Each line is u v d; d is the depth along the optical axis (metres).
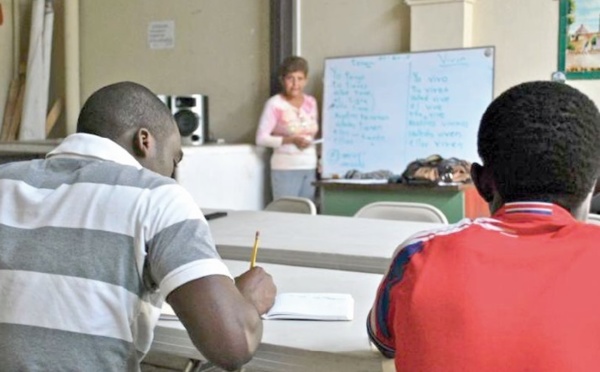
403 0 5.04
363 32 5.20
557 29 4.62
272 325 1.53
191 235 1.29
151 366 2.67
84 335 1.28
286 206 3.66
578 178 1.14
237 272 2.08
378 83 4.98
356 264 2.19
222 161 5.11
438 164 4.51
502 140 1.16
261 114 5.44
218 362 1.27
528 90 1.17
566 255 1.08
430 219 3.23
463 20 4.76
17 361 1.28
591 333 1.01
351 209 4.80
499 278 1.07
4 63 6.24
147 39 5.98
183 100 5.44
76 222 1.32
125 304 1.28
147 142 1.50
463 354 1.02
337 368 1.35
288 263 2.28
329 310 1.59
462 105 4.71
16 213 1.36
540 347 1.00
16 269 1.31
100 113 1.49
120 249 1.29
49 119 6.16
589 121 1.14
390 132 4.95
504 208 1.18
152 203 1.31
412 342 1.07
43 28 6.08
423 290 1.09
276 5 5.39
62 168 1.42
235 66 5.67
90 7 6.17
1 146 5.40
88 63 6.23
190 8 5.80
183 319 1.26
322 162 5.19
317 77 5.39
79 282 1.28
